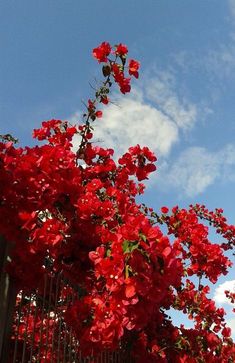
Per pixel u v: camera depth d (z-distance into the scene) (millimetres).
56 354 3316
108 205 3943
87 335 3344
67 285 3580
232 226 8625
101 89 5492
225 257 6371
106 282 3289
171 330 6492
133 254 3016
